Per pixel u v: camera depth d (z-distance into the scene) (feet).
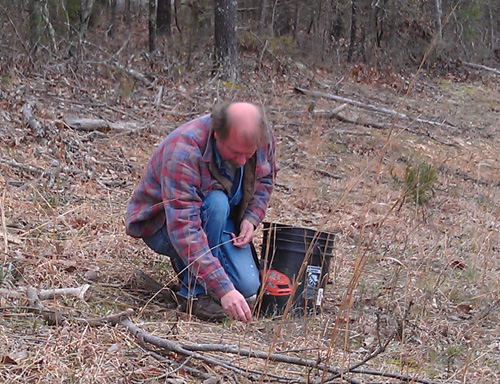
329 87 53.16
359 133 38.63
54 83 34.35
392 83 59.06
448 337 13.57
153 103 34.99
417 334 13.32
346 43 72.23
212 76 46.16
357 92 54.08
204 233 12.21
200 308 12.96
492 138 47.42
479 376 11.81
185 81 43.45
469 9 75.05
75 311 12.30
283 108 41.73
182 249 11.97
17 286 13.16
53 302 12.62
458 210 25.66
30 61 35.91
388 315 14.21
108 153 26.00
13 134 24.79
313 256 13.48
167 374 10.27
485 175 34.71
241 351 10.62
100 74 39.19
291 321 13.28
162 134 30.91
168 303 13.75
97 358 10.53
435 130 45.68
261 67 52.44
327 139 35.06
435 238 19.99
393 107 50.47
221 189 12.69
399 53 66.64
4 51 35.86
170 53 48.80
